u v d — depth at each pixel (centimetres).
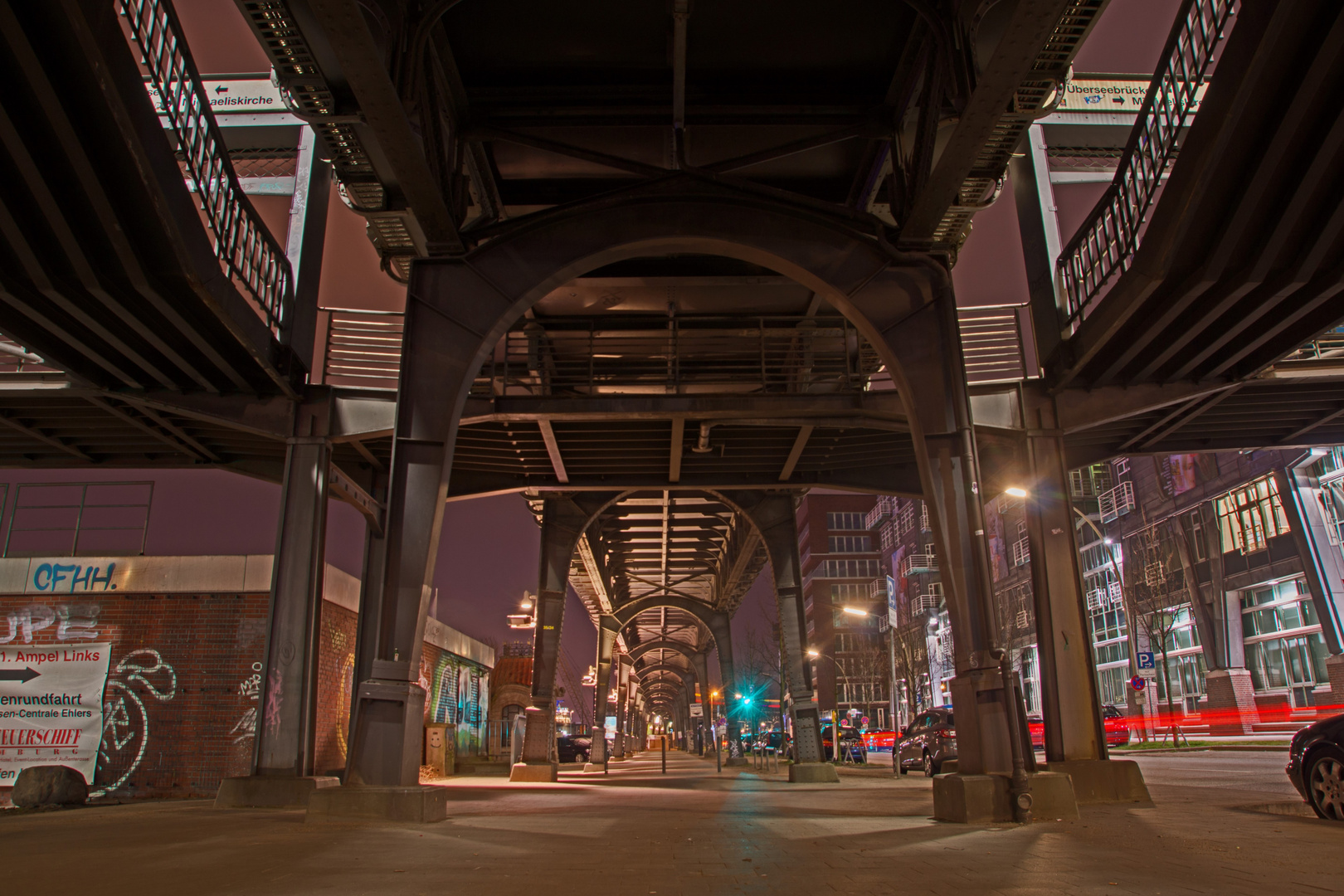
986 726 1033
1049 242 1566
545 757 2628
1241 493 4472
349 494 1656
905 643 5528
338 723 2356
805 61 1308
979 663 1057
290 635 1444
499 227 1261
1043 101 1156
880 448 1919
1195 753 3297
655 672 9994
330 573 2306
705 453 1928
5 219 943
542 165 1546
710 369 1941
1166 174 1403
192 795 2084
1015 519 6788
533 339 1870
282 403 1538
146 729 2127
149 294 1104
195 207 1118
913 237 1213
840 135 1344
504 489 2081
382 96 970
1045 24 852
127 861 704
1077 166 1691
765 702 7525
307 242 1578
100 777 2105
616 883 584
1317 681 4025
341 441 1574
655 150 1482
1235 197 1005
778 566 2558
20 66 806
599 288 1708
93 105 898
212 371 1479
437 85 1229
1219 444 1866
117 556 2216
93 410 1614
